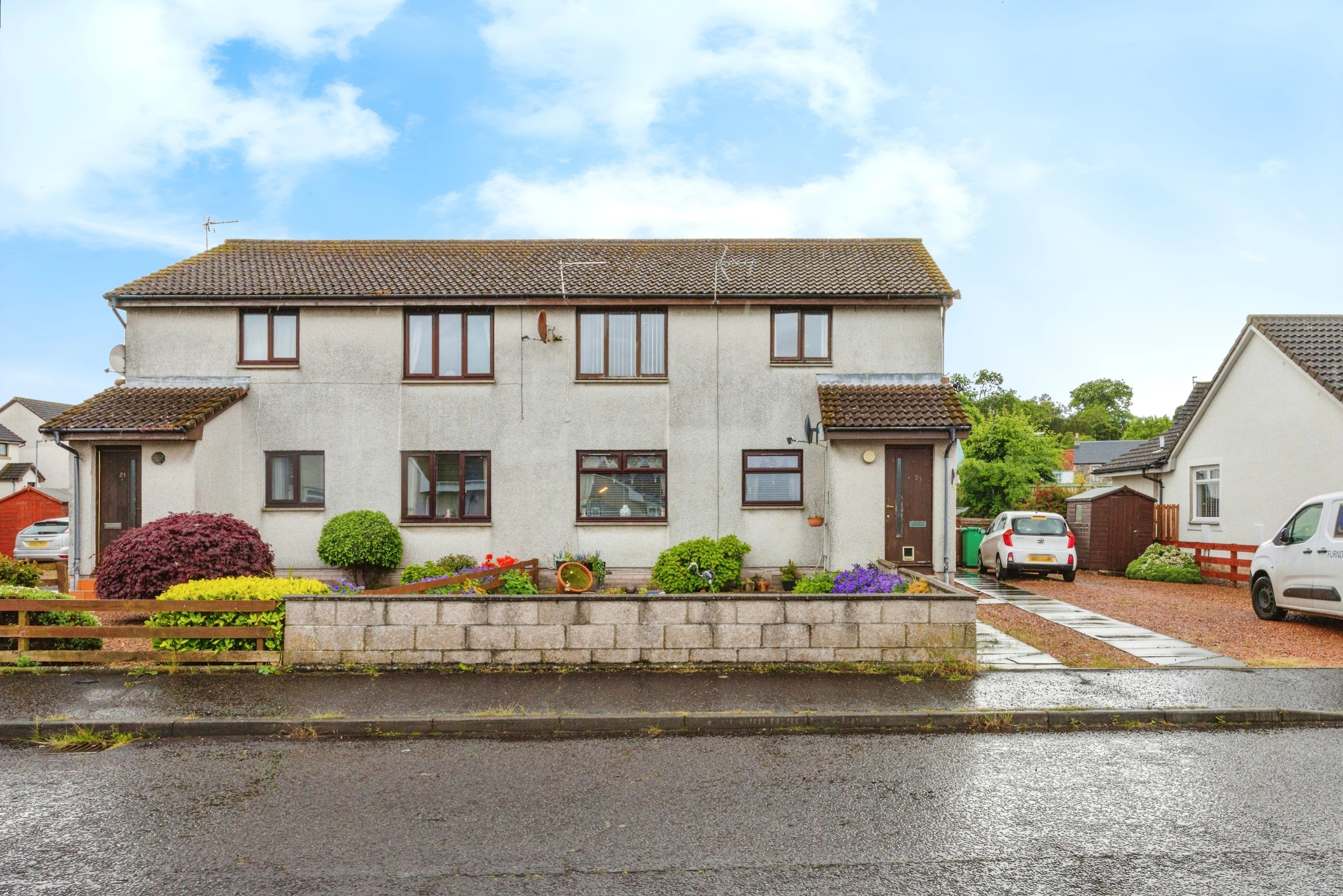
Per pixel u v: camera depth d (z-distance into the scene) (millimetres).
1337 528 11336
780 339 16469
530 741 7137
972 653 9211
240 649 9391
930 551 15328
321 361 16281
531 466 16266
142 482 14672
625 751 6848
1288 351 16609
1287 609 12219
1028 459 33969
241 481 16062
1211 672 9047
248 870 4617
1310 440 16250
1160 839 5000
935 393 15789
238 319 16344
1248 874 4535
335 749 6938
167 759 6656
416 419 16297
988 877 4504
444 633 9195
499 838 5051
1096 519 22109
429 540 16188
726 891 4363
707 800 5672
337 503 16188
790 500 16219
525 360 16375
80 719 7426
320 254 18672
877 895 4309
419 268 17484
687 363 16328
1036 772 6250
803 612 9227
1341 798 5691
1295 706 7773
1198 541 20422
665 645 9242
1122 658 9789
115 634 9234
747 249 19078
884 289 16188
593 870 4609
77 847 4934
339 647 9219
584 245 19328
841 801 5648
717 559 15000
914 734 7293
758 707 7789
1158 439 25125
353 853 4844
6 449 49781
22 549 24328
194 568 12023
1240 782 6012
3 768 6457
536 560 15812
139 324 16328
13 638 9766
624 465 16344
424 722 7426
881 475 15000
